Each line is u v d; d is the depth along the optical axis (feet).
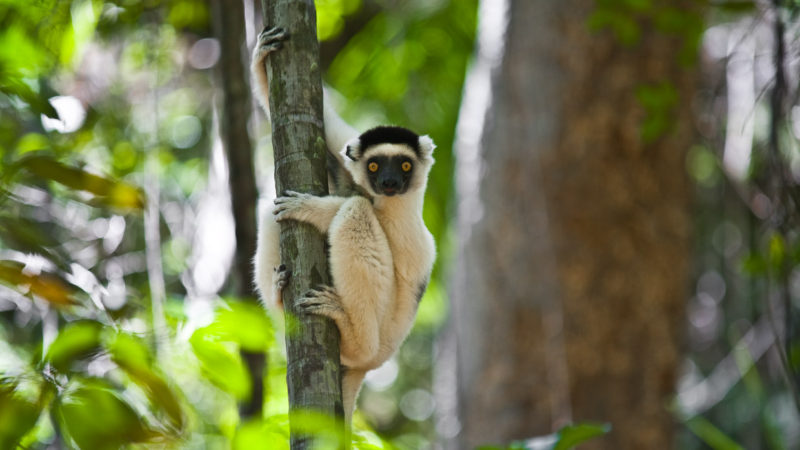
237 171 23.39
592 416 39.34
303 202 17.16
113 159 30.27
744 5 27.48
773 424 37.86
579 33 39.81
